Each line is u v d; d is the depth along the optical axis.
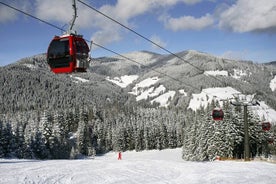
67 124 147.62
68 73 18.25
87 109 176.38
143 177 22.86
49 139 86.44
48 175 23.08
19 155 72.62
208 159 70.75
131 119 157.12
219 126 67.44
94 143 141.38
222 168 27.75
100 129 144.88
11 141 71.94
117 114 184.75
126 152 135.75
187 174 24.31
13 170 25.55
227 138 66.56
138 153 131.62
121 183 20.52
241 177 22.39
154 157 119.00
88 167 28.38
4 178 21.39
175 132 143.00
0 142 70.38
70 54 17.39
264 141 81.62
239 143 67.94
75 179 21.80
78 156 116.12
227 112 68.56
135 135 136.50
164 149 137.12
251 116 72.62
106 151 140.25
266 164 31.31
